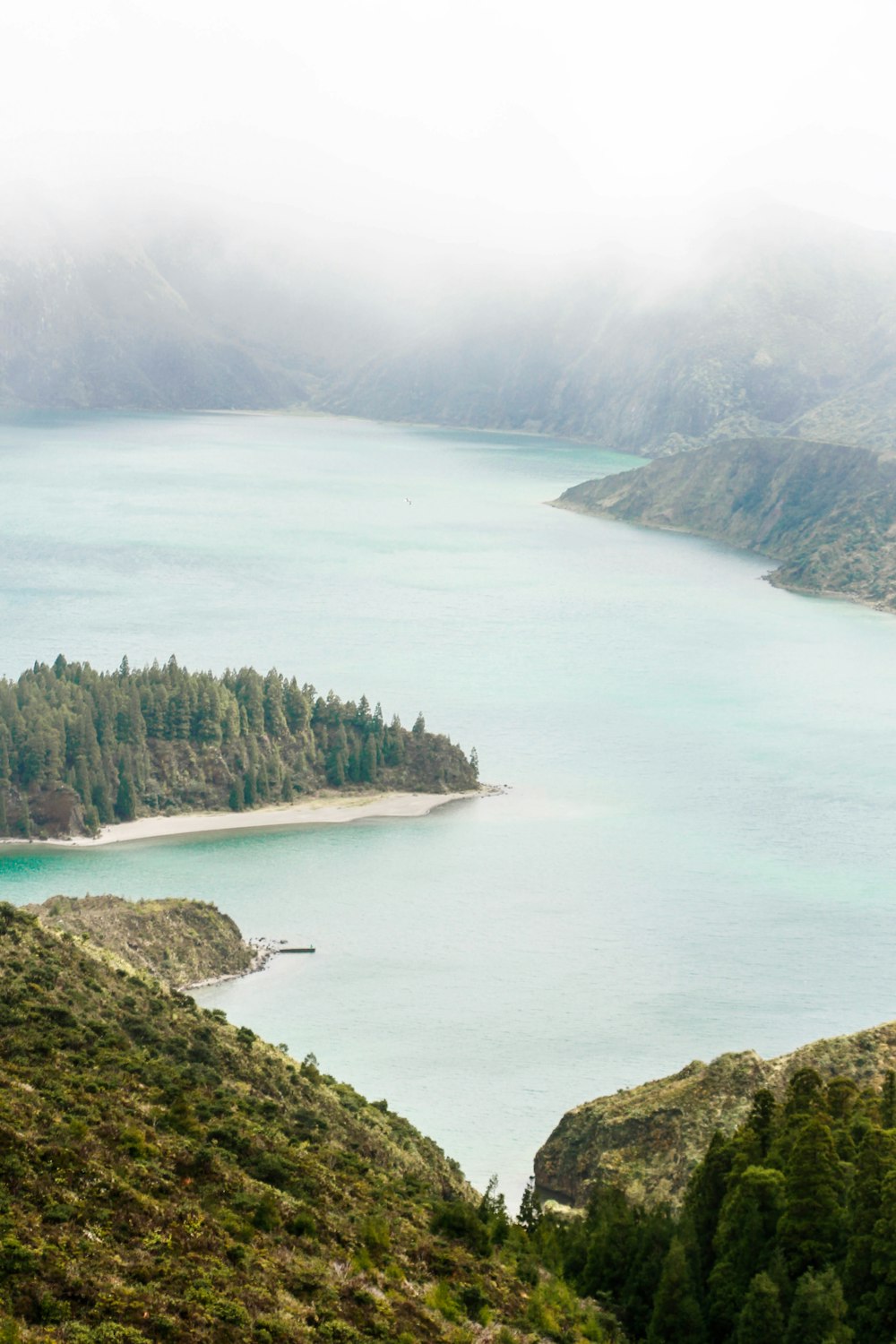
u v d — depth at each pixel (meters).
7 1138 102.44
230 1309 92.69
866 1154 119.81
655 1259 123.00
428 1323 103.25
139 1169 106.31
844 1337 110.69
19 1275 89.38
